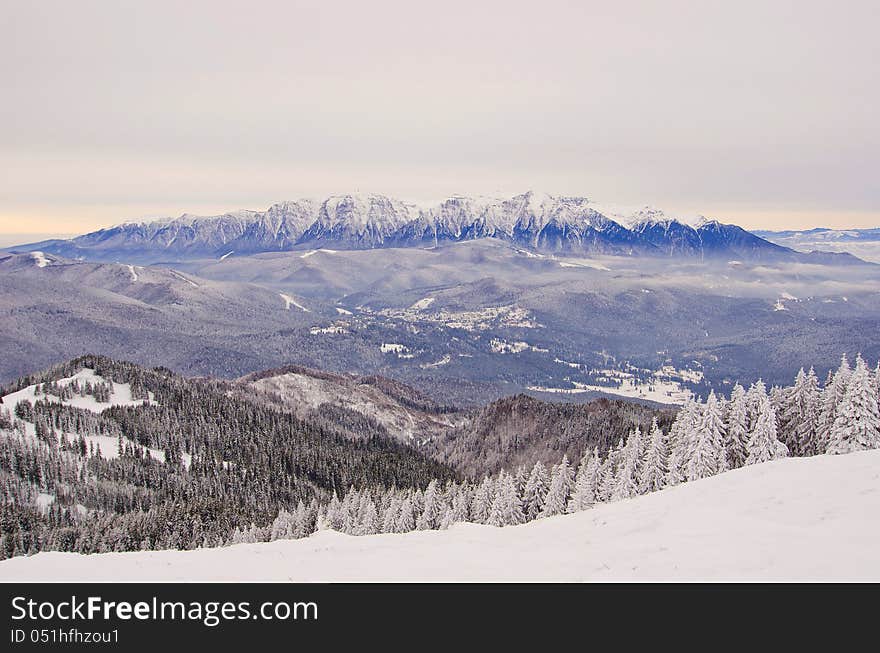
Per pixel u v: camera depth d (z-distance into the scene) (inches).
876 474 1504.7
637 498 1723.7
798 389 3213.6
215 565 1277.1
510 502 3248.0
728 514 1398.9
